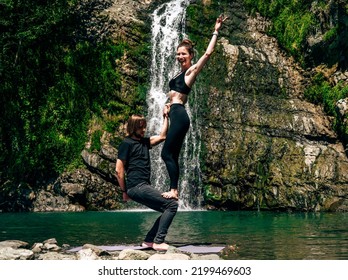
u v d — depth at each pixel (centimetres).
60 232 1233
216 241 988
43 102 2609
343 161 2623
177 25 2973
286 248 879
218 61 2848
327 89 2816
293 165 2588
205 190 2606
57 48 2691
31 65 2627
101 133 2623
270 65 2911
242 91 2820
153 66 2859
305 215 2023
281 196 2498
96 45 2755
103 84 2711
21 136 2527
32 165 2502
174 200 829
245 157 2623
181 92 841
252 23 3044
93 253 746
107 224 1502
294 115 2762
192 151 2689
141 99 2766
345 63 2819
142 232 1224
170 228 1344
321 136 2722
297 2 2966
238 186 2583
